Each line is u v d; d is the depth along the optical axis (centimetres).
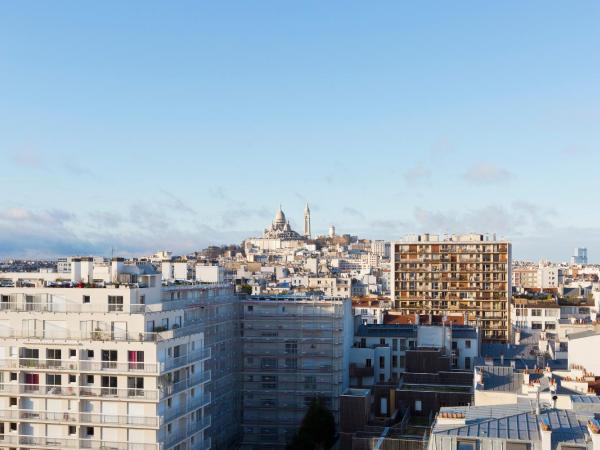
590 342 14075
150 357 13175
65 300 14200
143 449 12950
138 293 14488
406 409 15238
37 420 13312
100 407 13300
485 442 7194
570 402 8975
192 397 14638
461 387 15975
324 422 18300
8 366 13550
